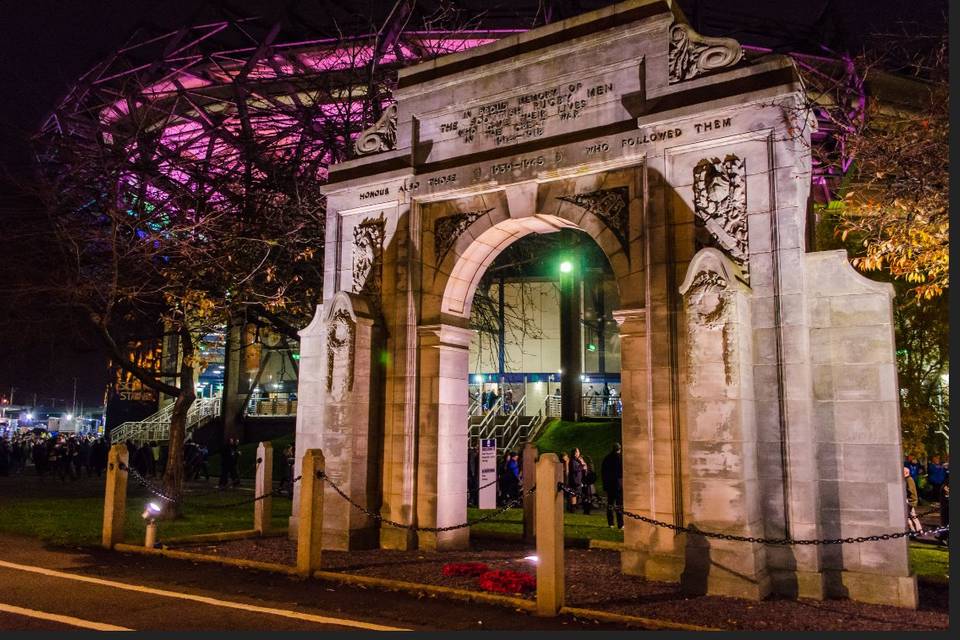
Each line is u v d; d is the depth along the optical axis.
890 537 8.48
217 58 27.97
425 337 13.44
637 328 11.13
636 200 11.52
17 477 31.27
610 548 13.05
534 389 36.84
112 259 16.39
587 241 31.61
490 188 12.96
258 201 18.94
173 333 19.00
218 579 10.16
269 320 20.38
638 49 11.84
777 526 9.66
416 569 10.84
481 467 19.75
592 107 12.18
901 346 20.25
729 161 10.73
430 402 13.21
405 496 12.98
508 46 13.21
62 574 10.17
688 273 10.09
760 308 10.19
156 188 20.06
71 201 17.45
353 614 8.29
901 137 10.91
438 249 13.61
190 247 16.66
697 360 9.88
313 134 19.61
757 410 10.00
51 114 22.33
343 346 13.16
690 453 9.77
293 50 25.75
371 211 14.36
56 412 91.62
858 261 11.88
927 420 19.86
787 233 10.15
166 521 16.53
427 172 13.71
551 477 8.57
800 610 8.65
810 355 10.08
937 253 10.67
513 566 11.20
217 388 48.34
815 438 9.92
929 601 9.48
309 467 10.59
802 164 10.59
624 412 11.05
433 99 13.97
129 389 46.91
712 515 9.53
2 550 11.99
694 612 8.43
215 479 31.00
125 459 12.80
